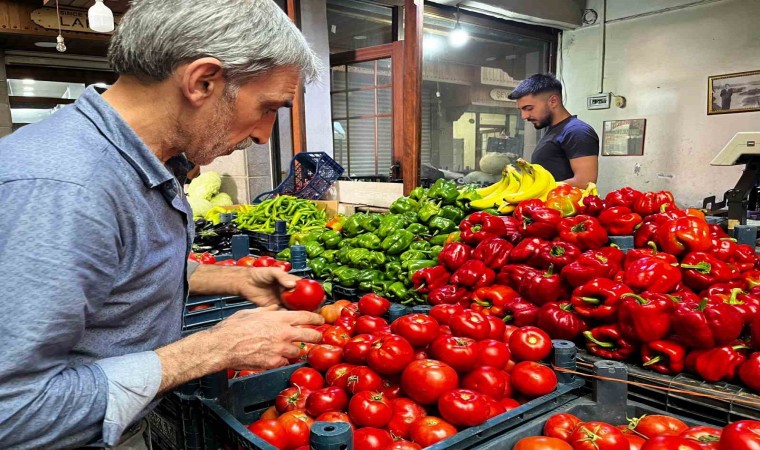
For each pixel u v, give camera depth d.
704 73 5.11
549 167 3.58
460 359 1.31
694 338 1.28
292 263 2.32
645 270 1.47
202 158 1.01
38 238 0.73
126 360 0.86
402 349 1.34
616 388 1.29
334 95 5.32
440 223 2.52
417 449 1.10
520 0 5.32
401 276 2.26
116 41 0.90
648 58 5.48
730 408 1.19
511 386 1.35
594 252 1.63
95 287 0.81
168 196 0.98
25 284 0.72
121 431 0.83
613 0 5.67
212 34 0.86
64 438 0.79
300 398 1.34
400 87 4.75
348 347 1.44
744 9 4.79
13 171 0.76
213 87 0.91
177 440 1.34
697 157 5.24
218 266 1.47
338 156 5.36
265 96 0.97
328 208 4.05
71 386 0.78
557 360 1.35
